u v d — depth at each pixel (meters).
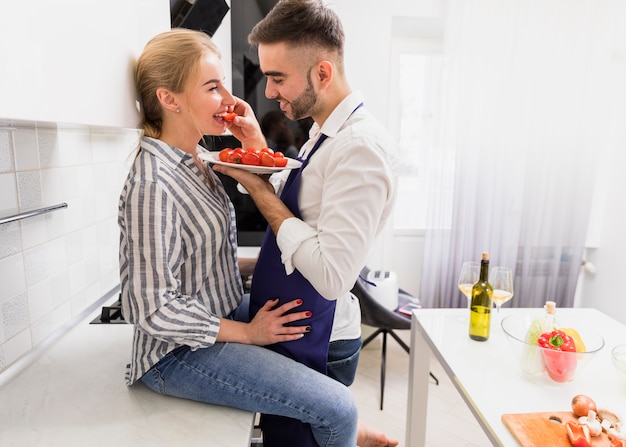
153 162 1.03
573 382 1.19
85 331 1.45
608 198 2.94
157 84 1.05
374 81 2.77
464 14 2.67
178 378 1.07
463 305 3.04
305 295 1.13
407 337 3.04
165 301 0.99
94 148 1.61
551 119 2.85
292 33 1.02
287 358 1.09
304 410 1.03
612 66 2.81
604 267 2.97
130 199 0.97
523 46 2.73
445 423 2.16
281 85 1.09
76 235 1.50
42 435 0.96
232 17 2.22
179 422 1.02
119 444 0.94
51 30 0.73
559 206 2.95
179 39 1.05
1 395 1.11
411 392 1.64
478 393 1.13
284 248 1.02
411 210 3.32
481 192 2.91
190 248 1.07
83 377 1.19
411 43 3.10
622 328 1.58
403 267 3.26
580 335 1.32
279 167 1.08
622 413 1.05
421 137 3.10
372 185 0.97
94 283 1.63
